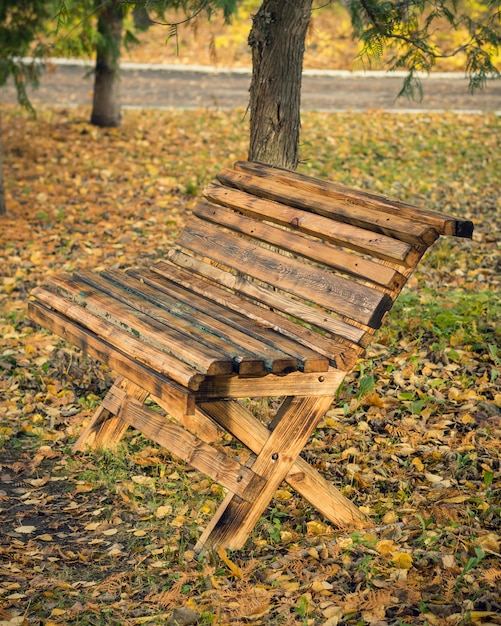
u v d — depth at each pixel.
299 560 3.15
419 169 10.96
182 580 3.04
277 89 4.94
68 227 8.44
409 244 3.12
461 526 3.32
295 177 3.95
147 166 10.55
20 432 4.46
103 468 4.01
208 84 16.97
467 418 4.33
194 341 3.12
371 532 3.34
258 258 3.73
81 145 11.62
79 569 3.18
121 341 3.22
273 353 3.04
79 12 10.55
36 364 5.31
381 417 4.43
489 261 7.20
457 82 17.83
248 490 3.14
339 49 19.58
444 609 2.75
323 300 3.34
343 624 2.74
